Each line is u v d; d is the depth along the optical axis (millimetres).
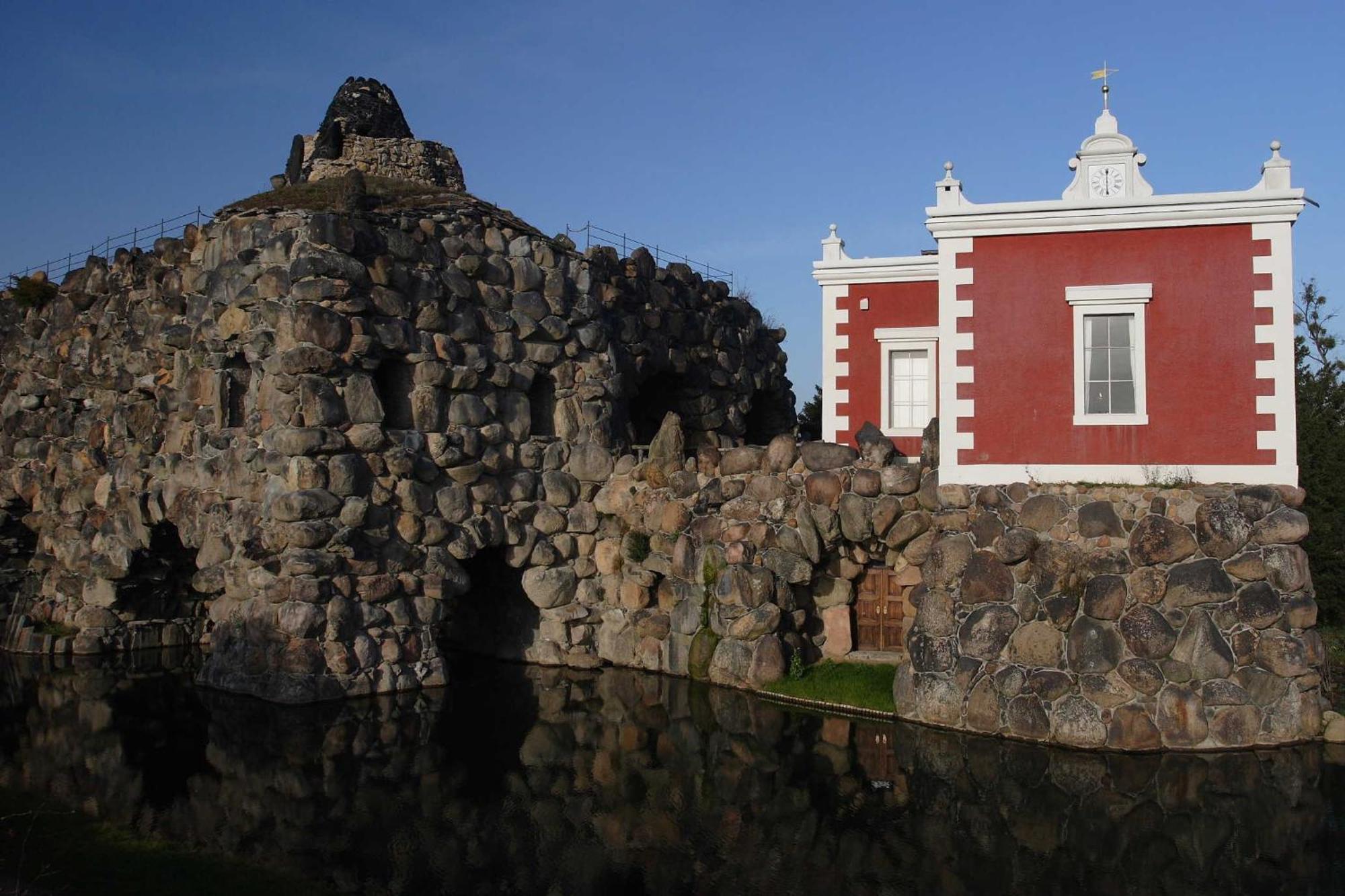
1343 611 19016
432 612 16406
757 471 16344
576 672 17281
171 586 21016
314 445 15203
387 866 9172
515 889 8656
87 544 20094
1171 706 12000
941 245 13430
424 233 16891
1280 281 12422
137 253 19281
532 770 11891
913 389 19906
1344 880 8531
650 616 17500
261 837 9875
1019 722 12430
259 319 15898
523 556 17750
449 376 16828
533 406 18422
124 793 11195
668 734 13312
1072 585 12367
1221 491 12281
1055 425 13016
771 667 15250
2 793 11148
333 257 15516
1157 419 12742
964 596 13000
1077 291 12984
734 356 23688
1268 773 11148
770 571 15688
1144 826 9805
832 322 20328
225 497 16422
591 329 18844
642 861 9266
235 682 15766
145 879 8773
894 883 8711
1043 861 9070
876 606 15930
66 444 20906
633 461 18406
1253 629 12148
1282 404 12367
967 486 13180
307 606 15094
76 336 20750
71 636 20078
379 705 14945
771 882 8766
